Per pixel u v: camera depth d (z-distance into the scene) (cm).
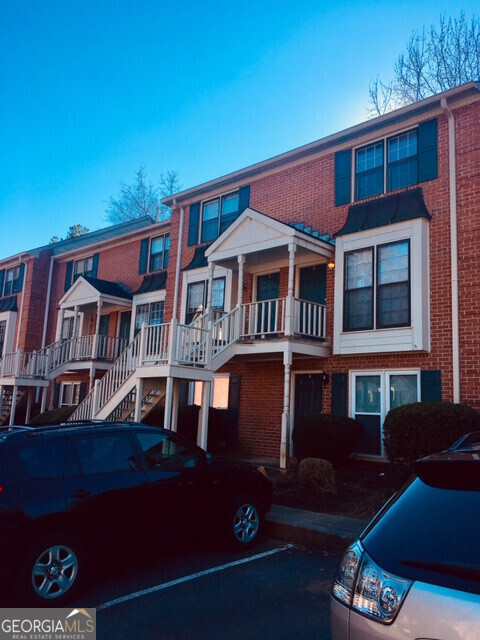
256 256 1334
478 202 1070
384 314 1145
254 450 1383
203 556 621
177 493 580
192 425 1424
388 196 1219
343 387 1216
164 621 443
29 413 2025
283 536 696
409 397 1117
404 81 2420
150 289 1856
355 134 1301
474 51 2278
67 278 2355
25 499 465
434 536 240
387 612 226
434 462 274
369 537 262
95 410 1252
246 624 436
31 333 2314
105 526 511
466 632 201
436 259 1110
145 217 2658
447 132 1145
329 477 917
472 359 1027
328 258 1299
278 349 1187
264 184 1507
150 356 1183
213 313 1442
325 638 410
